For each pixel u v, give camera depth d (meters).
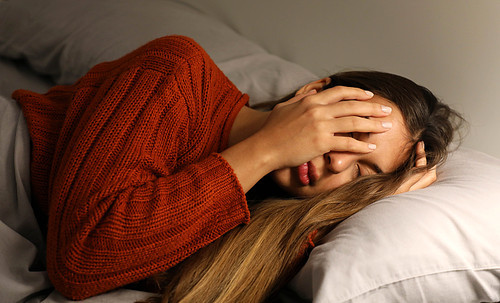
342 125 0.94
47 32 1.55
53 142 1.01
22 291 0.88
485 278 0.83
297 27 1.69
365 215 0.88
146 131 0.92
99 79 1.02
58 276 0.85
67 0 1.61
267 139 0.95
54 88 1.12
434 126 1.04
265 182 1.09
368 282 0.80
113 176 0.87
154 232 0.86
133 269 0.88
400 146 0.98
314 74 1.65
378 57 1.50
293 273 0.92
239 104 1.12
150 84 0.96
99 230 0.84
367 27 1.50
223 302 0.89
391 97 1.02
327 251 0.84
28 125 1.00
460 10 1.30
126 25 1.54
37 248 1.01
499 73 1.27
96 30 1.52
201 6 1.95
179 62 0.98
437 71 1.39
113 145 0.89
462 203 0.88
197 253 0.95
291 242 0.91
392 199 0.90
